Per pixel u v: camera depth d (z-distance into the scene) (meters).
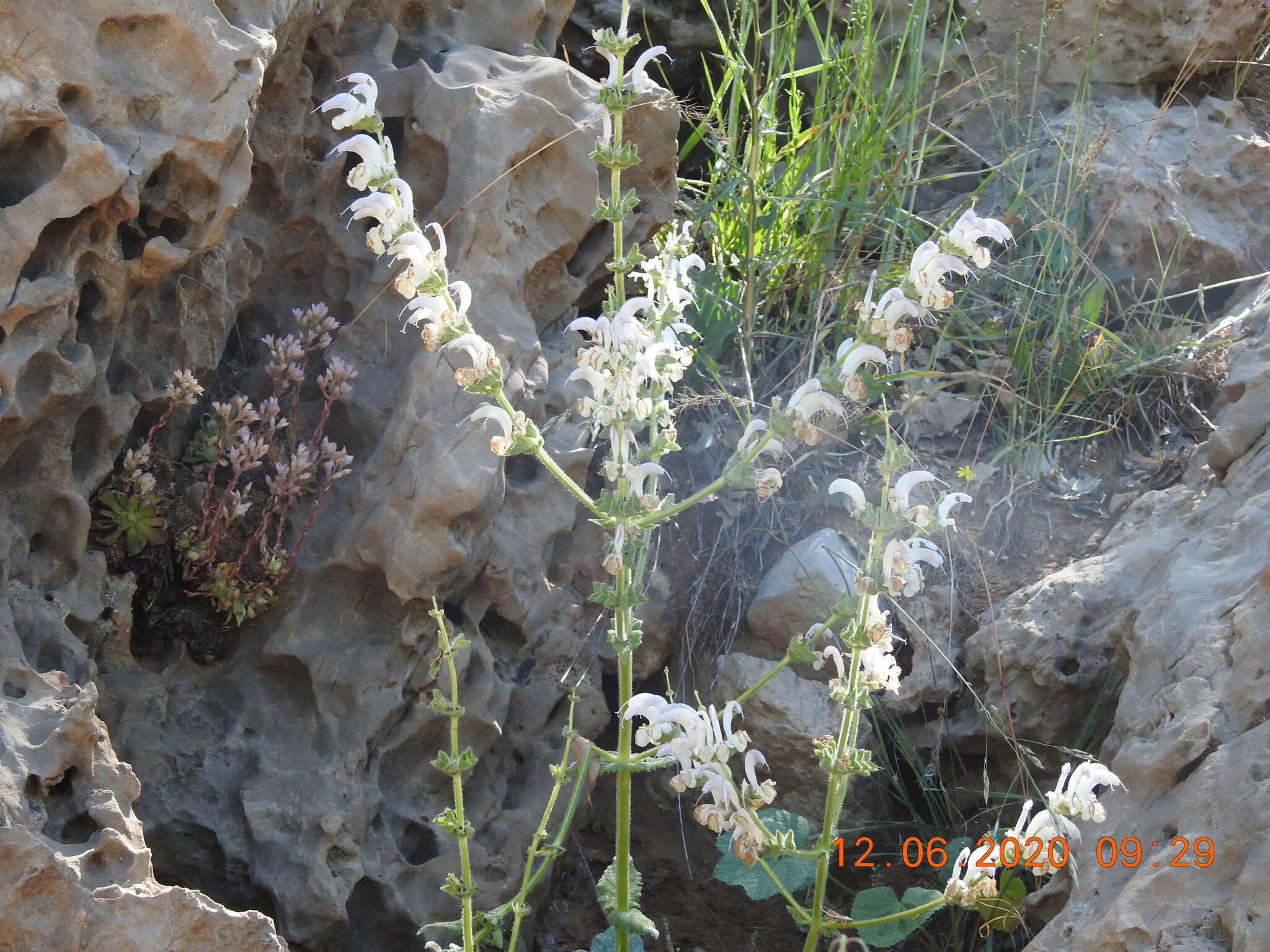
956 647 0.87
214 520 0.75
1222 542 0.76
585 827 0.87
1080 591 0.82
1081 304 1.03
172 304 0.74
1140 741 0.66
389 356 0.82
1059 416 1.00
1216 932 0.55
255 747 0.74
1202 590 0.72
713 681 0.89
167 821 0.71
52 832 0.56
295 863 0.70
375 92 0.56
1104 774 0.55
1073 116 1.15
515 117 0.82
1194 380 0.99
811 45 1.22
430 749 0.77
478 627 0.80
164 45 0.69
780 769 0.85
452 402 0.77
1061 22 1.19
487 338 0.79
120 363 0.73
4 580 0.65
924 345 1.05
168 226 0.72
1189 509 0.84
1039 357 1.02
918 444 0.98
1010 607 0.85
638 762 0.61
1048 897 0.69
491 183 0.81
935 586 0.89
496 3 0.92
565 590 0.86
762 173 1.07
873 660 0.60
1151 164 1.12
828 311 1.00
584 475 0.84
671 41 1.18
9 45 0.64
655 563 0.89
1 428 0.64
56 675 0.61
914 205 1.15
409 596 0.74
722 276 1.02
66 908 0.53
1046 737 0.81
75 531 0.69
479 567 0.78
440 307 0.56
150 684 0.73
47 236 0.66
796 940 0.81
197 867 0.71
